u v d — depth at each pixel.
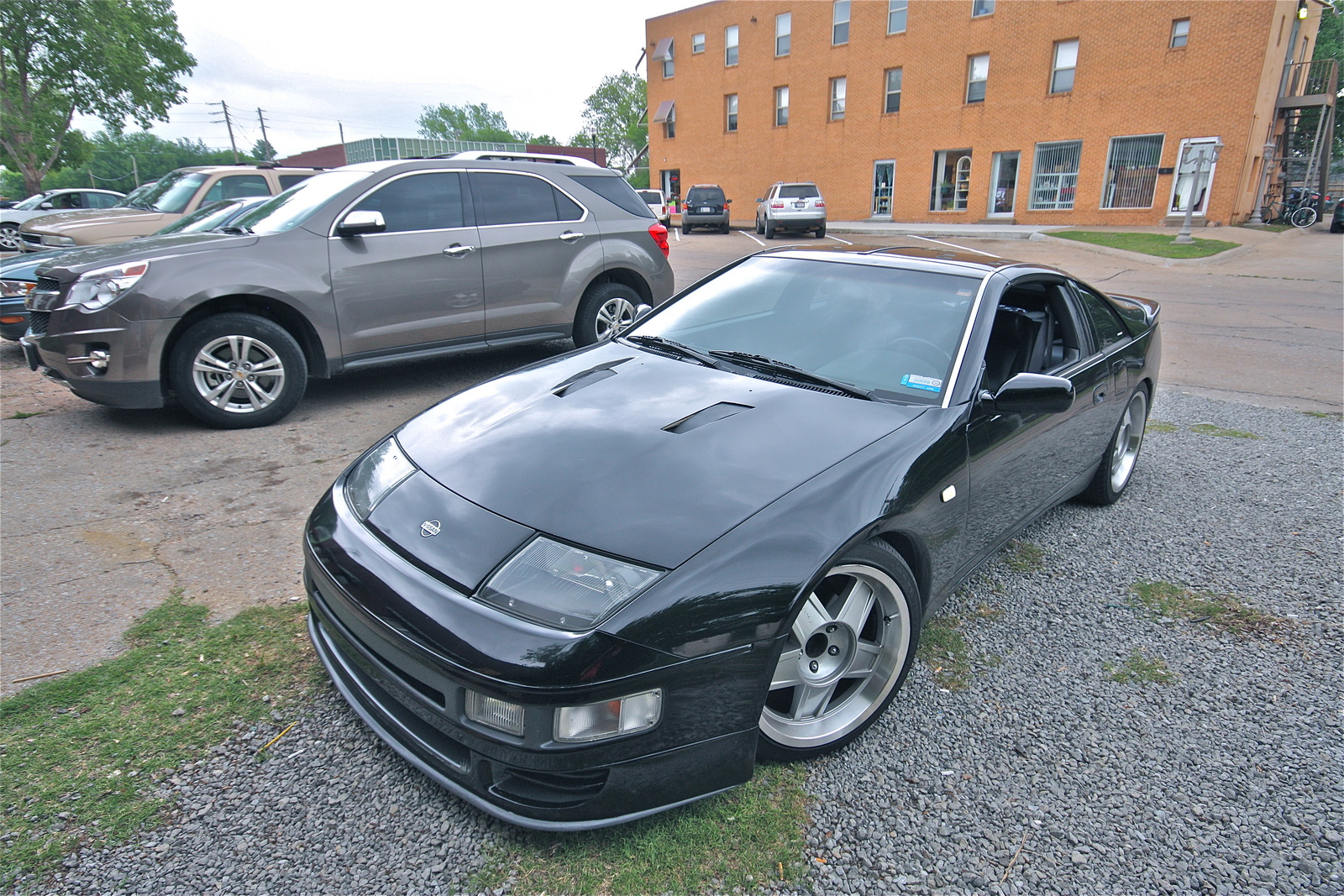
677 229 29.86
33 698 2.36
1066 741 2.39
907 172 28.67
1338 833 2.06
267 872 1.83
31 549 3.30
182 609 2.88
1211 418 5.89
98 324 4.40
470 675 1.77
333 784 2.10
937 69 26.83
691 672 1.83
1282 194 26.30
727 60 33.25
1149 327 4.38
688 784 1.91
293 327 5.18
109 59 28.11
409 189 5.48
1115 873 1.93
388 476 2.39
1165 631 3.02
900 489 2.28
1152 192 23.42
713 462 2.22
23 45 27.61
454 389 5.99
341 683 2.23
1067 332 3.57
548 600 1.82
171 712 2.34
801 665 2.16
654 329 3.46
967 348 2.82
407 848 1.91
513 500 2.10
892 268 3.32
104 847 1.88
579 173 6.45
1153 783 2.23
